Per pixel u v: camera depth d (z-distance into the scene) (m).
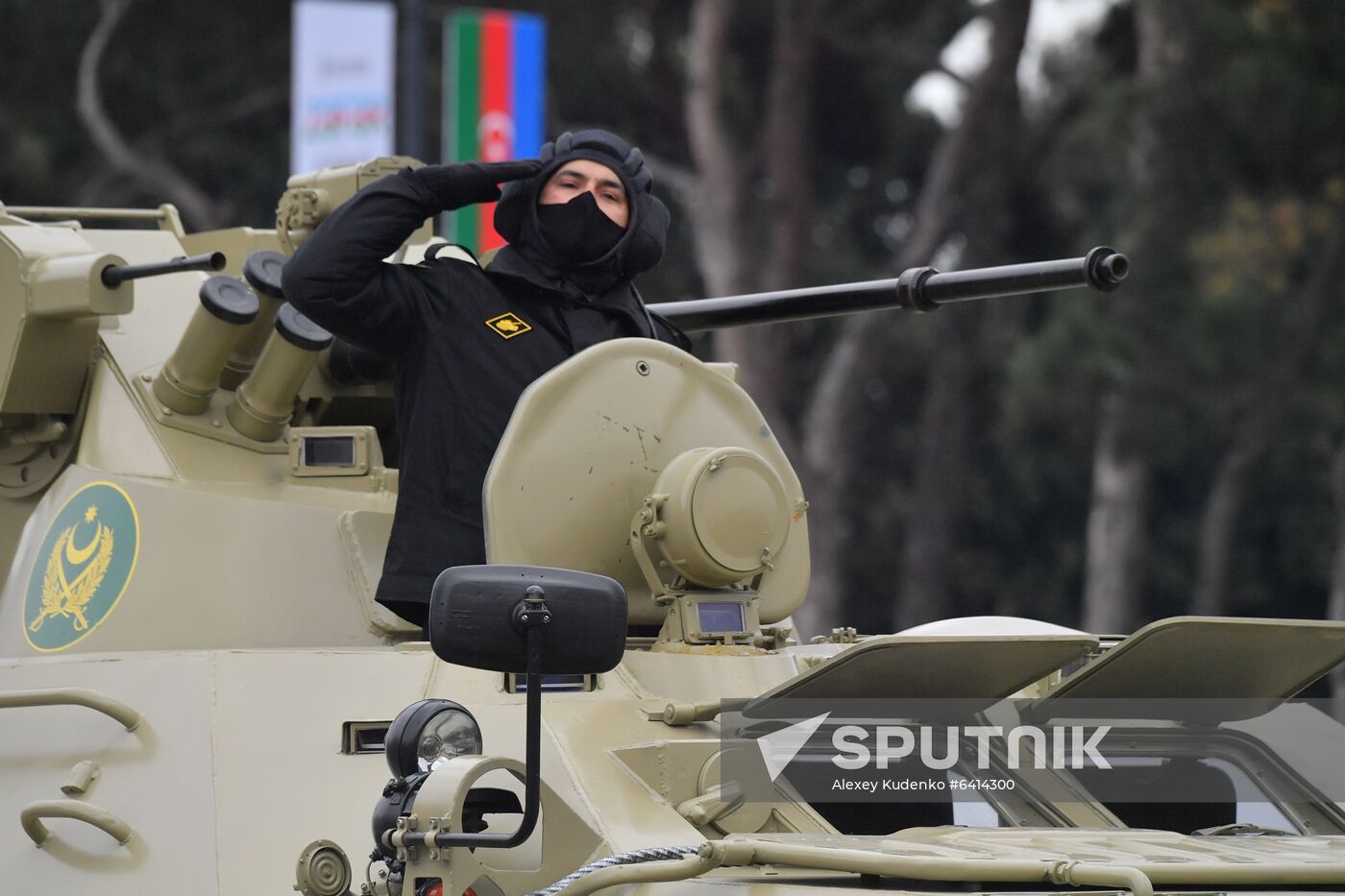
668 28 115.31
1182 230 95.69
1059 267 24.34
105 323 27.73
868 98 127.25
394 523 23.03
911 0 124.88
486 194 23.50
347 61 77.69
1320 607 130.38
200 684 20.53
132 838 19.86
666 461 23.08
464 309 23.34
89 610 24.66
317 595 23.84
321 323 22.91
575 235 23.70
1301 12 87.88
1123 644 20.38
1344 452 98.00
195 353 26.03
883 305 26.27
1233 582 129.25
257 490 25.72
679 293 112.56
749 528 22.55
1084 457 125.62
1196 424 98.56
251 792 19.75
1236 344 94.25
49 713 21.48
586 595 17.27
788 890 16.86
